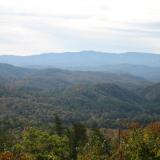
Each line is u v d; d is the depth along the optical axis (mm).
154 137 40562
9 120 163625
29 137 53500
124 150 41469
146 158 38000
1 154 48344
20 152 52125
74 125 73000
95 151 51875
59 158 52375
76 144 65375
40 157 50875
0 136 72938
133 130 46312
